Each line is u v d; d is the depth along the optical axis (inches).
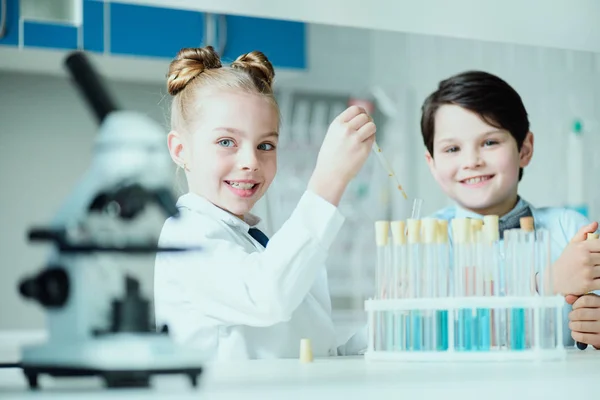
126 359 24.1
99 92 25.8
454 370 32.1
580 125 116.1
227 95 59.6
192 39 122.8
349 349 63.7
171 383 26.1
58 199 130.8
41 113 130.6
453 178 87.3
